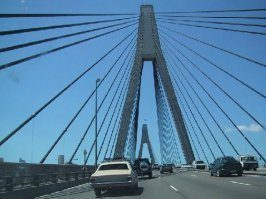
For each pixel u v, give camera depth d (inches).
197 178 1537.9
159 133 3599.9
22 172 1027.9
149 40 3122.5
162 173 2524.6
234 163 1569.9
